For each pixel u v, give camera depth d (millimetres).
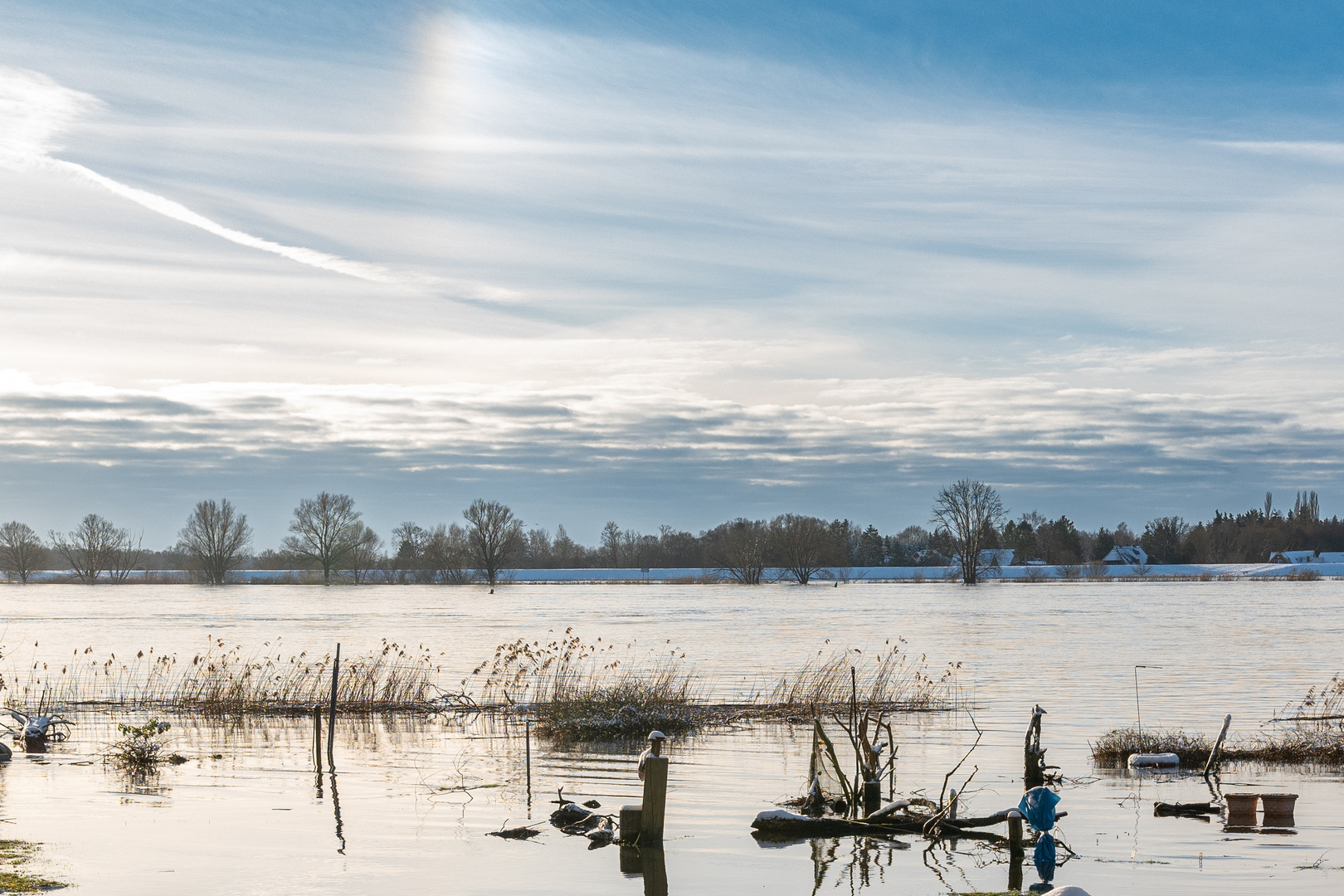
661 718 28875
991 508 159000
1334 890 14617
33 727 26031
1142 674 41531
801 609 94125
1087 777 22453
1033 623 73438
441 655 49625
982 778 22406
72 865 15461
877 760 19328
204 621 80688
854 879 15273
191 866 15484
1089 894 14477
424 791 21047
